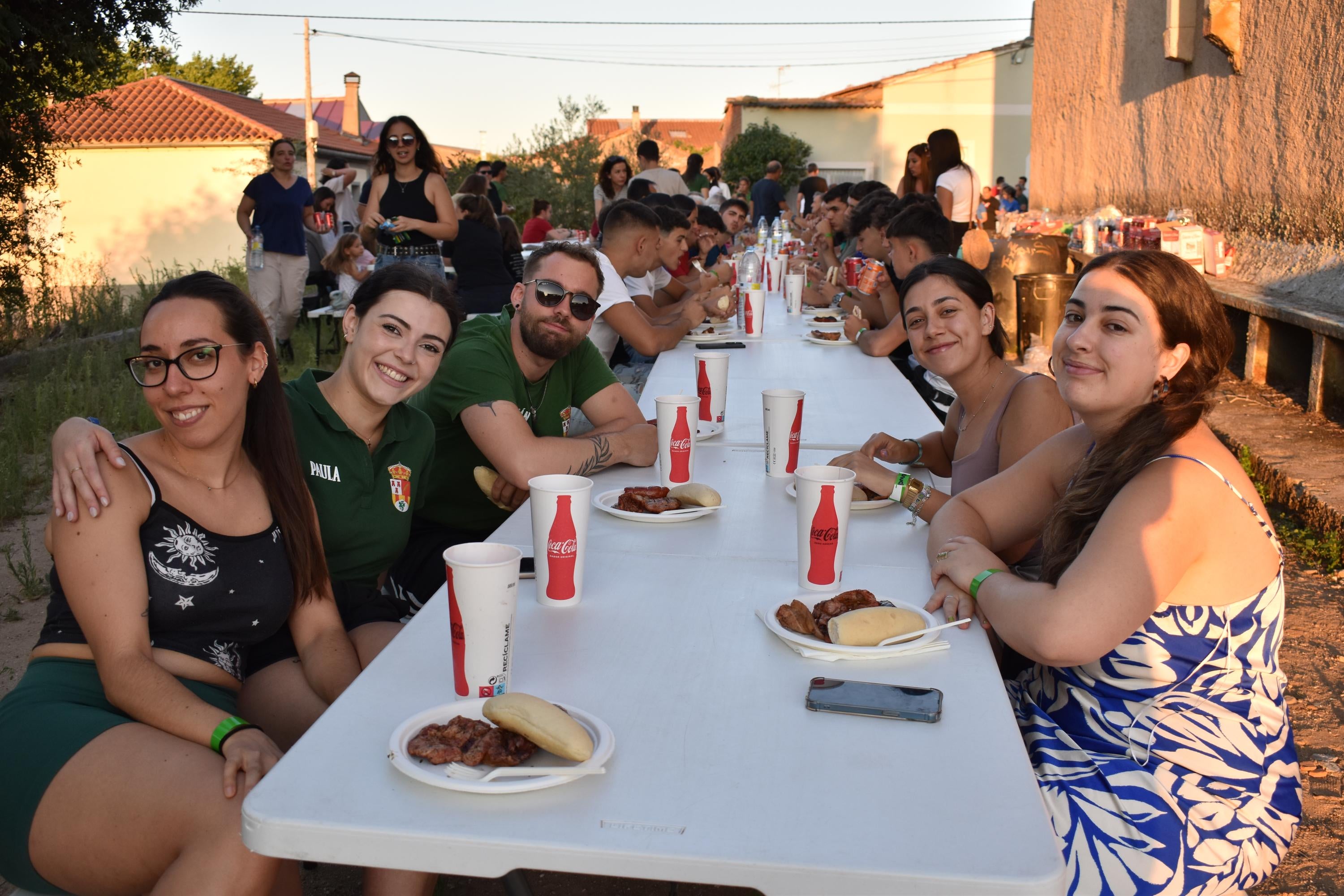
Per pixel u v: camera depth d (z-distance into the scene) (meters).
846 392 4.02
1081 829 1.64
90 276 17.02
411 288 2.34
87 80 9.05
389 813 1.21
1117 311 1.83
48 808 1.62
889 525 2.40
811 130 26.44
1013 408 2.61
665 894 2.44
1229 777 1.71
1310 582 4.08
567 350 3.03
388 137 7.03
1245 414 5.89
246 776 1.59
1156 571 1.68
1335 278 6.17
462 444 3.09
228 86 44.16
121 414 6.72
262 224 8.80
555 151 23.17
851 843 1.15
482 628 1.46
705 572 2.05
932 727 1.43
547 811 1.21
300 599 2.14
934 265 2.77
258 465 2.08
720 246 10.91
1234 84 7.71
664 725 1.43
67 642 1.91
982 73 25.86
